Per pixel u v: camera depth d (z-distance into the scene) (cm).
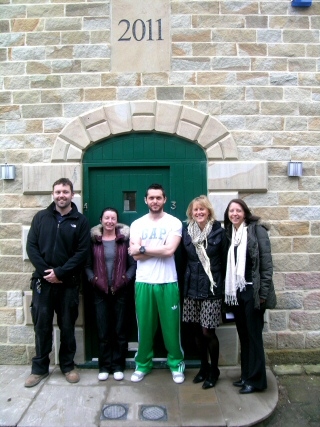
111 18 407
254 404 330
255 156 407
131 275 372
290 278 409
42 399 339
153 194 355
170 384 362
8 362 409
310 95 410
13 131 409
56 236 355
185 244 352
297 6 409
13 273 409
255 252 330
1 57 410
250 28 408
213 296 345
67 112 407
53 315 370
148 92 406
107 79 406
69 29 408
